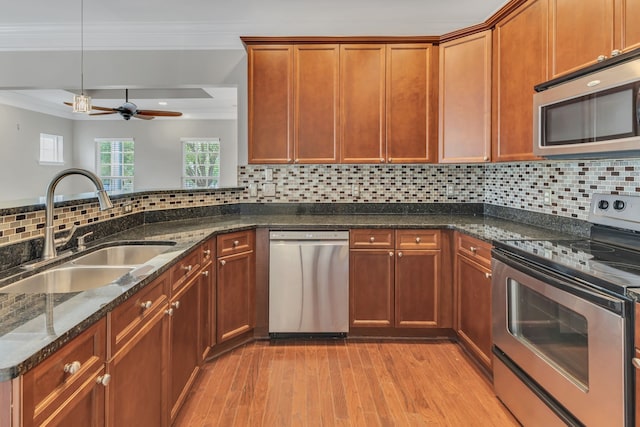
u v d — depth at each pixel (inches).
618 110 59.1
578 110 67.6
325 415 76.4
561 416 59.2
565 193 93.4
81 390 37.6
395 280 110.3
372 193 134.7
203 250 89.1
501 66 102.3
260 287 111.2
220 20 126.6
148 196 106.8
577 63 73.9
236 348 106.3
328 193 134.7
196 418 75.3
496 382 81.7
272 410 78.0
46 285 57.9
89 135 305.9
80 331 36.4
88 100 130.7
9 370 27.6
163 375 63.1
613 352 48.9
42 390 31.5
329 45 119.5
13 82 133.2
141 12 120.3
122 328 47.2
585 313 53.6
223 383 88.0
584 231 86.9
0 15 121.8
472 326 96.8
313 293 110.1
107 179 310.0
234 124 304.5
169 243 81.4
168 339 65.1
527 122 90.7
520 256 71.7
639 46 56.8
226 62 132.7
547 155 75.8
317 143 120.5
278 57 119.6
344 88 119.6
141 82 133.5
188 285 77.6
